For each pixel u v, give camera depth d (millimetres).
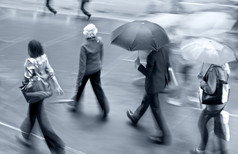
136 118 7055
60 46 11273
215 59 5562
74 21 14094
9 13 15227
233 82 8953
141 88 8680
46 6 15180
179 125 7195
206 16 9398
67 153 6270
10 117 7375
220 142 6258
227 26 10875
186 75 8516
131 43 6031
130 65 9906
